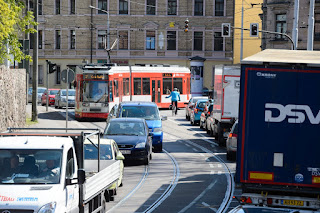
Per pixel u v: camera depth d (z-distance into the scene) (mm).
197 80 160125
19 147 23844
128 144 48875
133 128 51250
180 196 36156
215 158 55406
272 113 26203
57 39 164000
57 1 163375
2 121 54406
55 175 23141
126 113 60719
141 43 162000
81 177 23500
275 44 119875
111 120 52156
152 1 162000
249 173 26312
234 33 163000
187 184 40750
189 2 161875
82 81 92250
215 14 162875
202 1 162500
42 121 85438
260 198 26250
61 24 162750
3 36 58844
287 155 26156
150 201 34469
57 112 105625
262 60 26438
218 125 64812
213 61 163125
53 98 126312
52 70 81000
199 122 91375
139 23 161625
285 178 26156
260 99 26266
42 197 21766
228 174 45531
